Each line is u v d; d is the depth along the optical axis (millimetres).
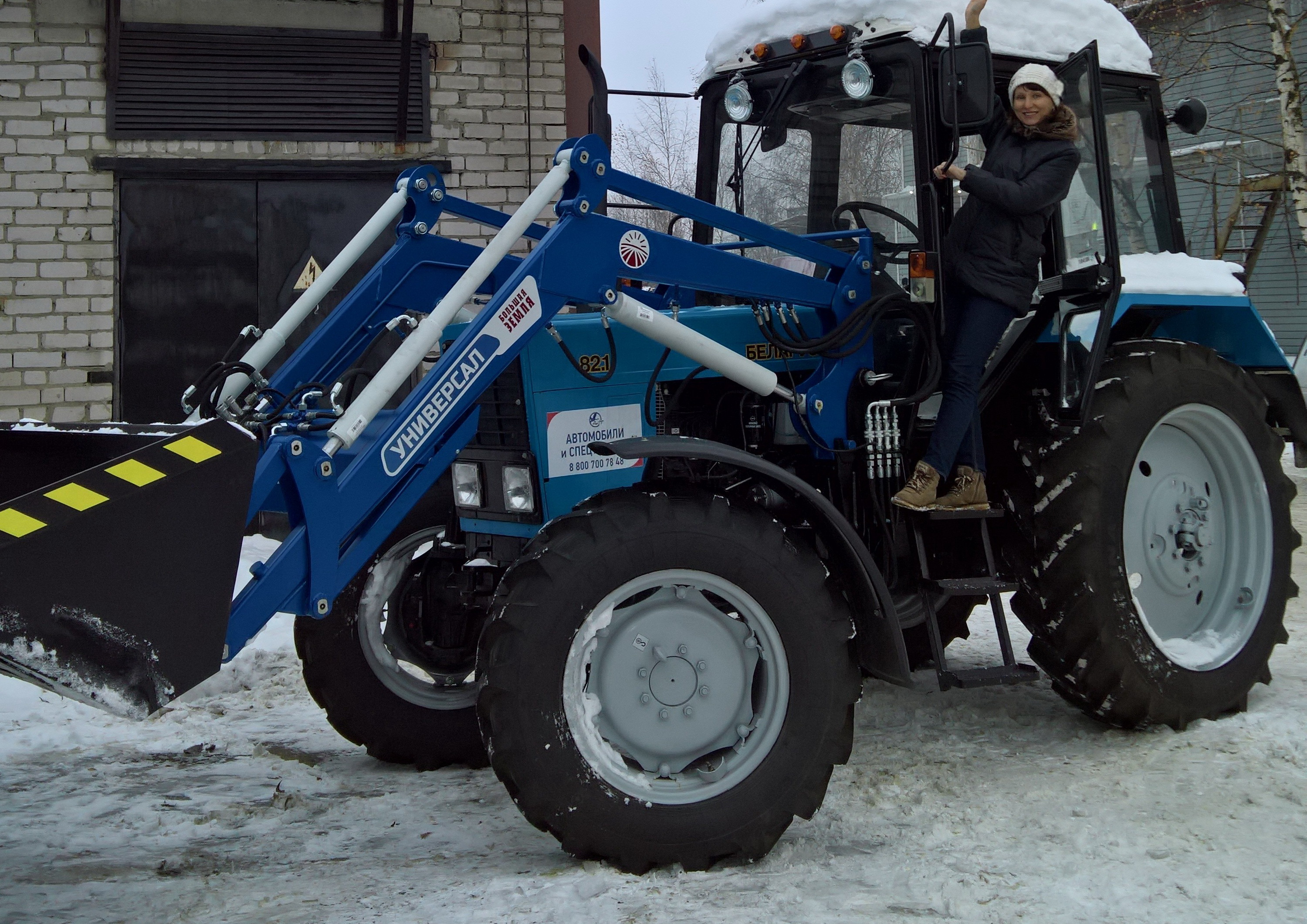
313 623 4047
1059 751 3992
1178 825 3186
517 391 3637
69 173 7957
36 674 2496
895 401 3791
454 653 4168
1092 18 4531
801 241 3783
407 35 8180
